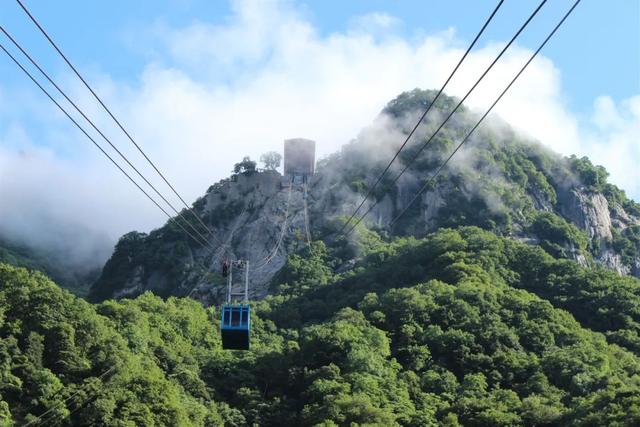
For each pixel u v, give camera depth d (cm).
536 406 17800
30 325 17125
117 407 16200
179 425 16500
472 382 19375
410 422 17688
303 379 19662
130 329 19438
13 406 15662
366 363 19475
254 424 18312
